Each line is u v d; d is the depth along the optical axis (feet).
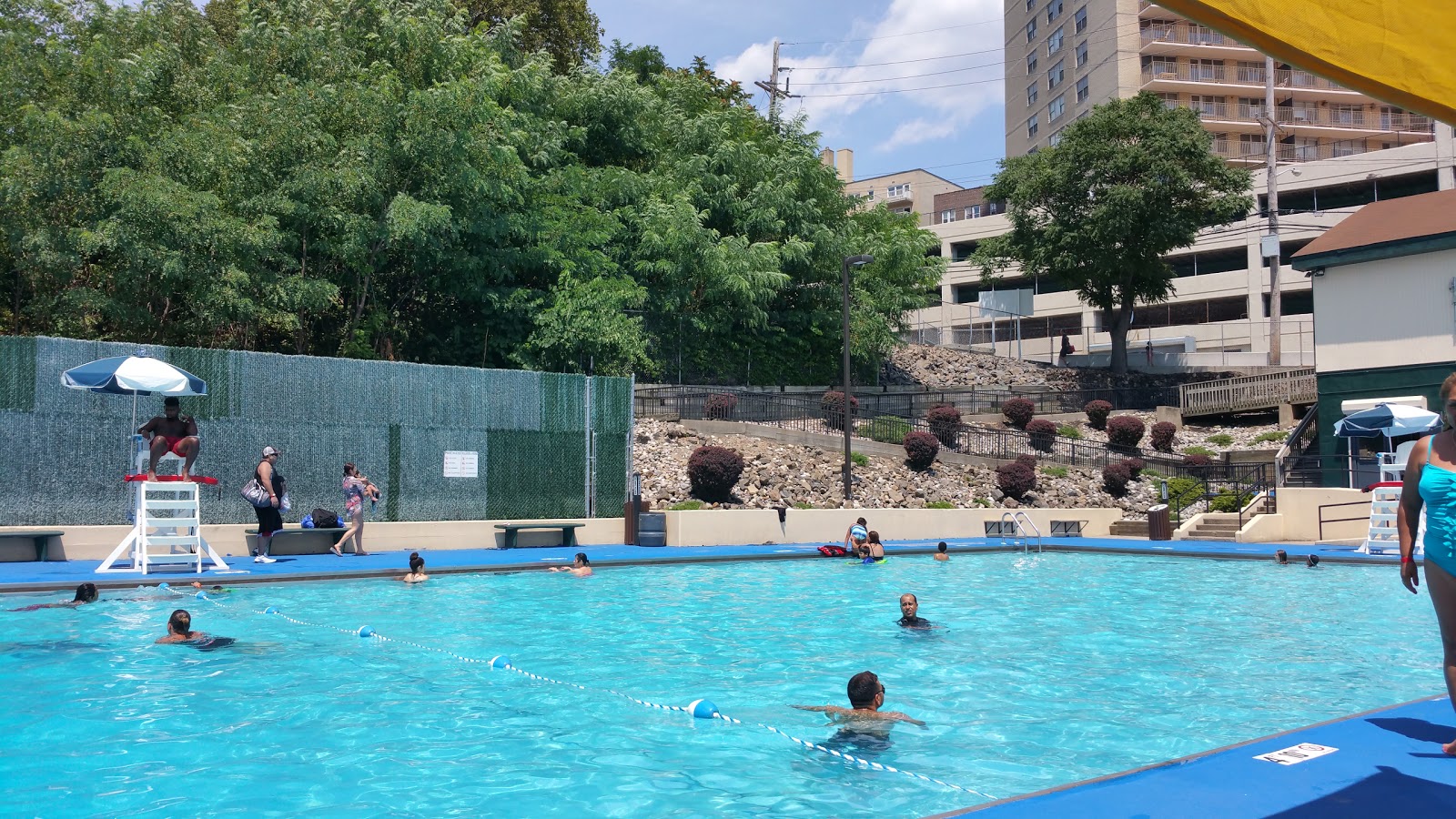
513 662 31.42
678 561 64.03
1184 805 13.48
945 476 101.81
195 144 78.38
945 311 234.79
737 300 116.26
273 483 57.47
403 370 69.51
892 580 57.88
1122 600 48.78
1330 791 14.10
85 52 83.51
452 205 94.89
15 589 43.55
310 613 41.34
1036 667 31.19
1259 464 100.01
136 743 21.06
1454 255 88.84
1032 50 282.36
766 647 34.65
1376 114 246.88
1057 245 160.76
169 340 83.56
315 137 87.76
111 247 72.38
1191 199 153.99
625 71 137.69
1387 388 92.89
